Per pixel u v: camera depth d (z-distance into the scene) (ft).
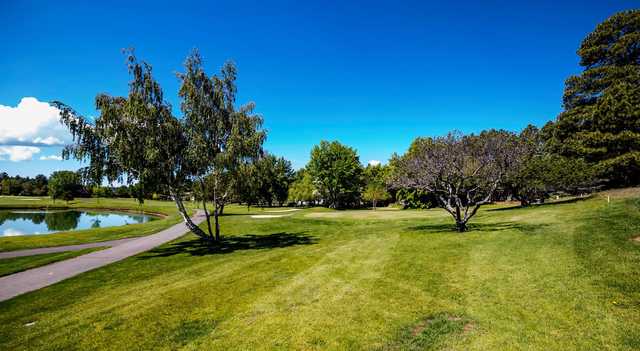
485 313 24.66
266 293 32.89
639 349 18.47
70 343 24.25
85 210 269.44
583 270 31.71
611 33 120.88
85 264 54.24
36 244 76.33
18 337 25.98
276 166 279.28
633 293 25.34
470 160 65.46
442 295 29.09
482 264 37.86
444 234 62.80
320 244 64.85
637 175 112.06
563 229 55.62
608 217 61.05
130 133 59.11
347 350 20.99
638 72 111.65
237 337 23.59
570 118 122.62
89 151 58.39
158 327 26.03
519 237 52.42
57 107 55.52
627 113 103.86
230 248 67.00
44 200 353.92
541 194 124.36
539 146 116.37
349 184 240.94
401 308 26.91
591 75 121.70
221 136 67.31
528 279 30.94
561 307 24.29
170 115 63.26
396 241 58.70
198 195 77.05
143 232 97.35
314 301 29.78
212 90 66.85
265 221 119.96
